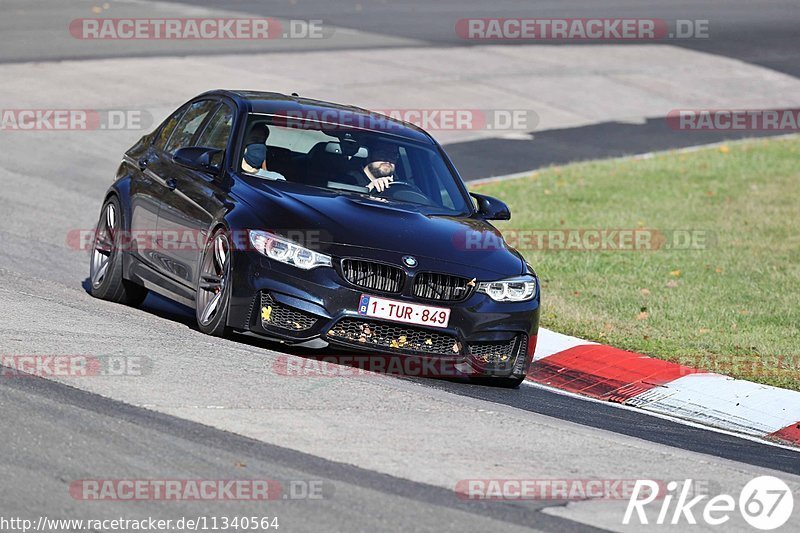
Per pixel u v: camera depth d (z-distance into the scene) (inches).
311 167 1258.6
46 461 773.3
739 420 1204.5
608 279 1747.0
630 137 3021.7
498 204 1336.1
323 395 999.0
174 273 1268.5
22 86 2866.6
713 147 2942.9
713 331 1507.1
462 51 3804.1
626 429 1087.6
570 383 1295.5
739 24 4709.6
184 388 962.1
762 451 1086.4
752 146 2960.1
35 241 1717.5
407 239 1157.7
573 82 3545.8
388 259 1123.3
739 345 1446.9
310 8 4453.7
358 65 3457.2
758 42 4367.6
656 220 2186.3
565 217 2165.4
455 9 4658.0
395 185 1277.1
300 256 1111.6
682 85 3654.0
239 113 1302.9
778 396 1269.7
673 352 1409.9
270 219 1139.3
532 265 1803.6
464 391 1142.3
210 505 730.2
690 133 3112.7
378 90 3189.0
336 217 1157.7
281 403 956.6
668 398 1256.2
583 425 1066.1
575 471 881.5
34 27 3686.0
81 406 885.2
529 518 766.5
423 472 831.7
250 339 1198.9
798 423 1201.4
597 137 2994.6
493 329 1159.0
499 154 2721.5
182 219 1252.5
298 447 853.2
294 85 3129.9
